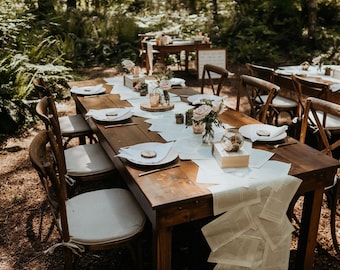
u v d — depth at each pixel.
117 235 1.67
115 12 8.83
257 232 1.62
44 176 1.52
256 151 1.85
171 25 8.35
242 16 8.70
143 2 9.96
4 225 2.42
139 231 1.71
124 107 2.60
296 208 2.58
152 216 1.48
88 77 6.21
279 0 8.59
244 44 7.77
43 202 2.69
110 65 7.12
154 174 1.63
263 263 1.69
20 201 2.70
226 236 1.59
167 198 1.44
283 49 8.01
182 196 1.45
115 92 3.04
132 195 1.96
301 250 1.94
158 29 8.06
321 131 2.26
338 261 2.10
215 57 6.30
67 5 8.70
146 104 2.62
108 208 1.85
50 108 2.38
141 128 2.20
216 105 1.92
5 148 3.65
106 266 2.06
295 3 8.61
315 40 7.83
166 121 2.31
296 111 3.76
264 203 1.58
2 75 4.20
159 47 6.06
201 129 2.09
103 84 3.33
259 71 3.92
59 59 5.80
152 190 1.50
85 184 2.94
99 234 1.67
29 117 4.20
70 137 2.93
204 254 2.16
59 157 1.89
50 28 7.05
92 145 2.61
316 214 1.84
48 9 7.71
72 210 1.83
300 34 8.19
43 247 2.21
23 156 3.47
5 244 2.24
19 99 4.16
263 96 3.97
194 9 9.70
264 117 2.78
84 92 2.96
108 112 2.36
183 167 1.69
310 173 1.66
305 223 1.88
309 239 1.89
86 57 7.24
